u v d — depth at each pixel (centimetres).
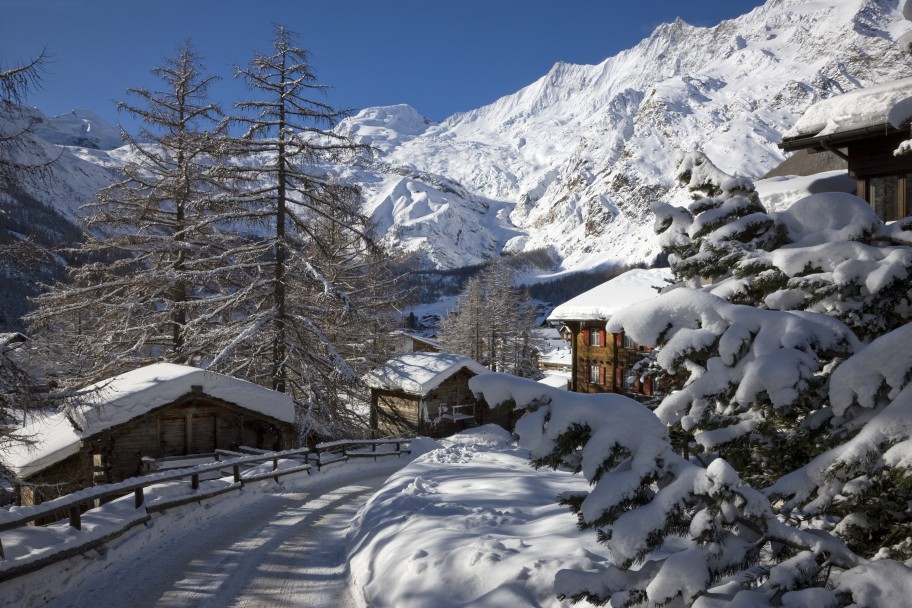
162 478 1187
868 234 484
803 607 362
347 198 2445
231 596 824
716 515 390
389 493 1261
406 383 3347
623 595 420
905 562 399
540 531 865
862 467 383
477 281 7150
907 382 390
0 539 845
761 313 426
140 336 2528
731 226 513
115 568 939
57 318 2462
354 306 2278
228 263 2555
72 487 1744
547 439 419
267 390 2028
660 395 643
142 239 2533
